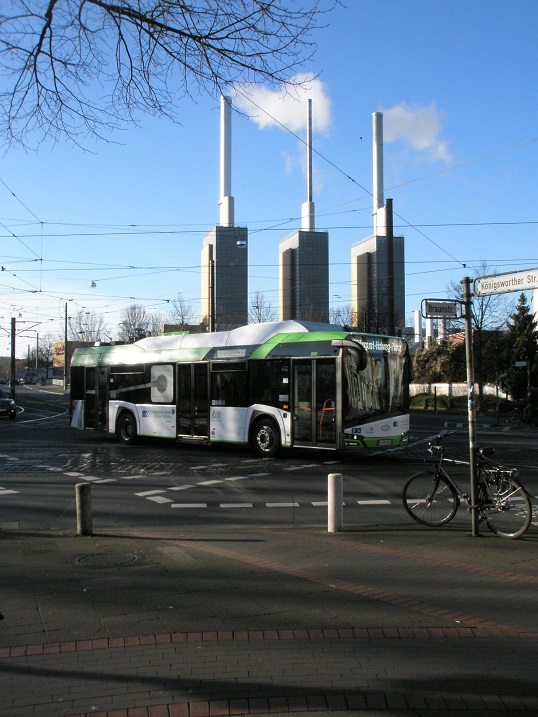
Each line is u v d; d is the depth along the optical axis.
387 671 4.35
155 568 6.82
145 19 6.86
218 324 53.97
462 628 5.13
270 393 17.06
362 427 15.55
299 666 4.41
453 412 42.03
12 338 58.28
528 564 7.10
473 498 8.70
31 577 6.47
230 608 5.54
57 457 18.09
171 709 3.83
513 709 3.89
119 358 21.58
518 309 49.41
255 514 10.73
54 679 4.20
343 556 7.45
